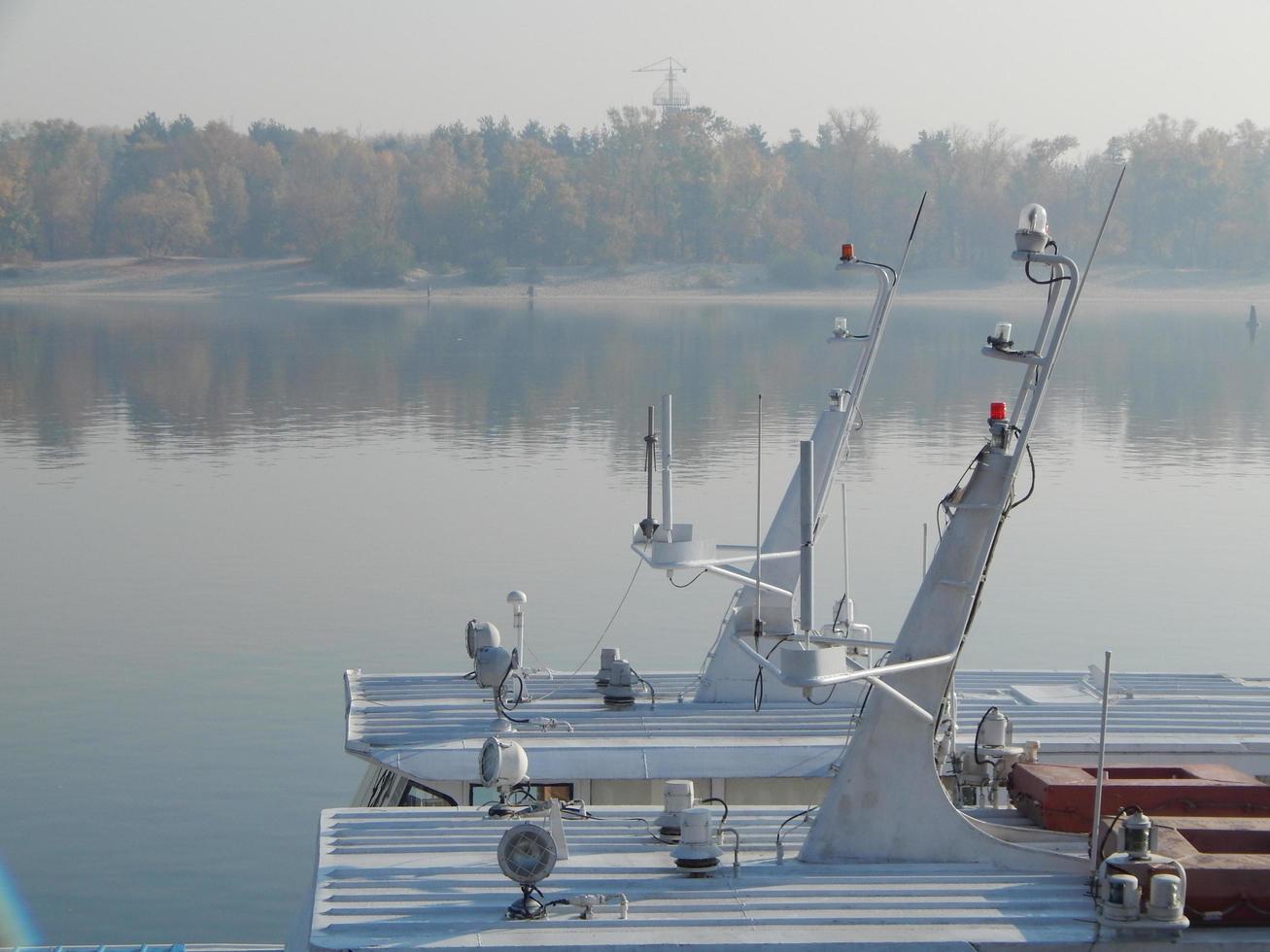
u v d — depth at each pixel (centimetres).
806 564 1304
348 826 1490
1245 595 3609
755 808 1558
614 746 1812
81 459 5700
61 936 1870
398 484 5119
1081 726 1956
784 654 1280
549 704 2017
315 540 4200
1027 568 3934
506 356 10531
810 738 1850
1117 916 1237
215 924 1911
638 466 5450
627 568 3853
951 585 1377
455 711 1981
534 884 1270
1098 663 3050
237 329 13475
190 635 3203
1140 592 3656
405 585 3672
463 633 3219
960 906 1291
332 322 14962
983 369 9731
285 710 2703
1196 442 6438
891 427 6606
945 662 1356
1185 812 1425
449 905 1290
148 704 2731
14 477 5269
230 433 6412
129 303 19112
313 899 1316
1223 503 4922
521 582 3706
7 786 2344
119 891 1995
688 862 1350
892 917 1264
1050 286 1384
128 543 4169
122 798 2302
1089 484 5322
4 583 3691
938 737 1563
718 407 7300
